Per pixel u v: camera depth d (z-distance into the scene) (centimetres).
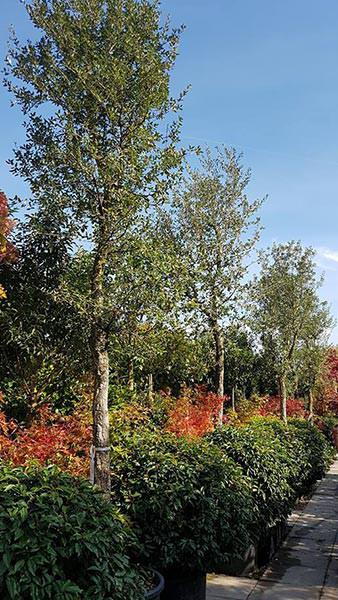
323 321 1573
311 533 834
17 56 440
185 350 593
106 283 446
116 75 414
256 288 844
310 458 1123
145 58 438
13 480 271
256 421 1070
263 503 615
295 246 1287
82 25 430
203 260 753
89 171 424
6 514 234
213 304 785
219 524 485
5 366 599
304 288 1280
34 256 568
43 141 438
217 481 505
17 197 446
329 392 1933
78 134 438
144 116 440
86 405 578
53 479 282
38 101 441
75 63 426
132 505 452
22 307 573
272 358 1303
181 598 467
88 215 435
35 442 448
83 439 505
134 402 646
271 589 574
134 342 442
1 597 214
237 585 584
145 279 424
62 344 588
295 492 802
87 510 267
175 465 488
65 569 244
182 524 463
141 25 442
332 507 1059
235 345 940
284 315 1257
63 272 554
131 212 423
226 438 675
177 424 738
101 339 433
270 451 682
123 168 419
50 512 246
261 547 655
